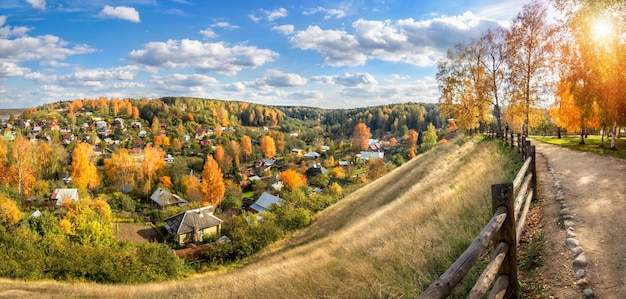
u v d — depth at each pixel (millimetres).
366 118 173625
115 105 190000
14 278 20656
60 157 83125
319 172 86812
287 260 15789
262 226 28531
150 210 59906
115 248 29812
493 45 31422
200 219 38906
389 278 6125
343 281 6957
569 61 24719
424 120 145750
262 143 128500
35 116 170875
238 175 85062
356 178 75438
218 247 26891
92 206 41750
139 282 20688
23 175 62344
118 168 78812
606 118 22875
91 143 127375
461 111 36000
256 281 9906
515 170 11555
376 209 21688
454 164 22328
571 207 7391
